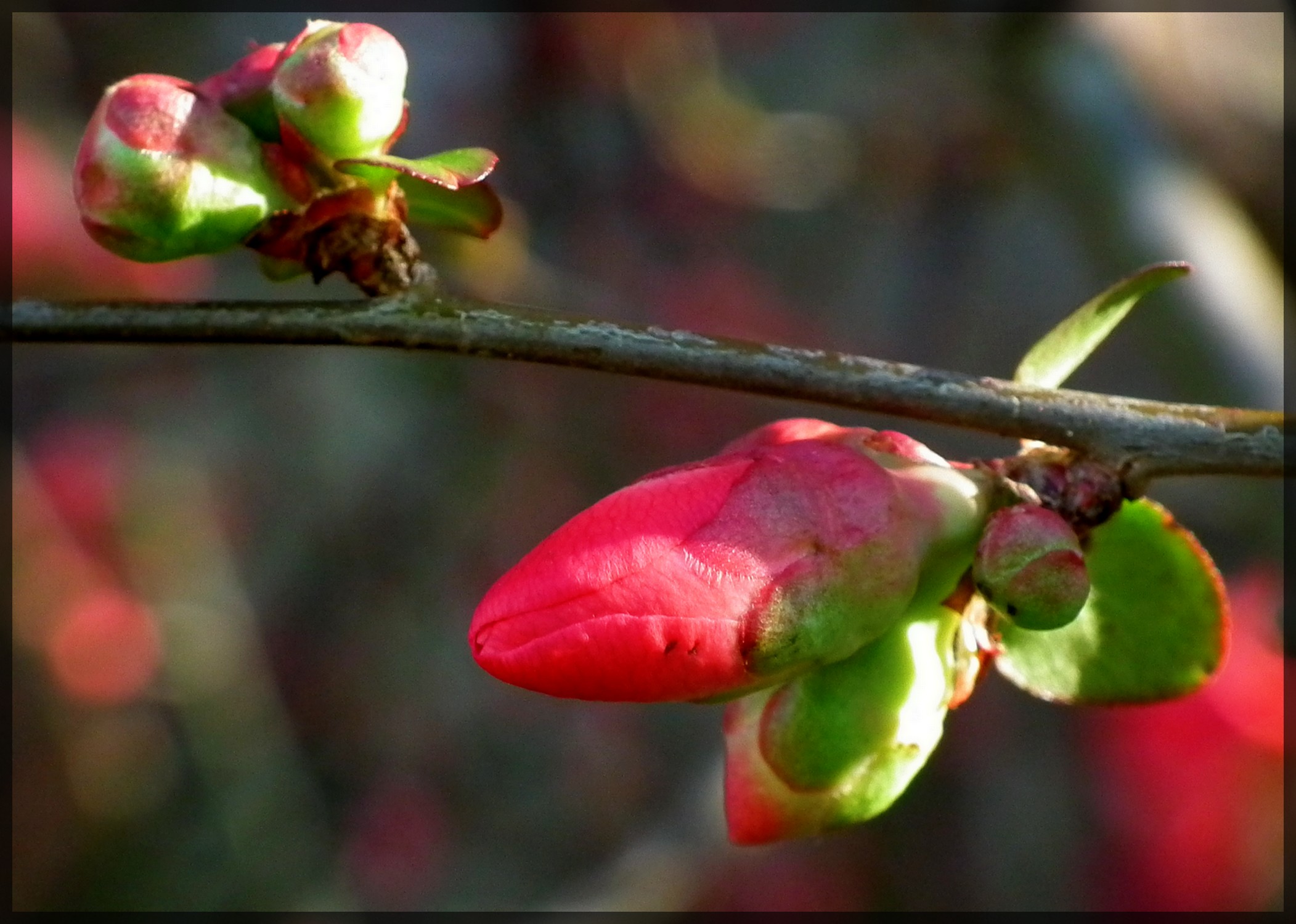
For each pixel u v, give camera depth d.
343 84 0.22
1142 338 0.30
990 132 0.41
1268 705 0.33
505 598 0.21
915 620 0.22
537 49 0.43
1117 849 0.37
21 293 0.34
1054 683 0.23
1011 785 0.42
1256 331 0.27
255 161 0.22
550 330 0.22
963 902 0.41
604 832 0.43
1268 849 0.34
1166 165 0.29
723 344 0.22
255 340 0.22
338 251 0.22
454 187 0.21
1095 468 0.22
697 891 0.37
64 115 0.43
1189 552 0.22
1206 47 0.36
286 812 0.43
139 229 0.22
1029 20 0.32
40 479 0.43
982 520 0.22
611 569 0.21
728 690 0.21
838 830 0.22
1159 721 0.34
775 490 0.21
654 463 0.43
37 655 0.43
